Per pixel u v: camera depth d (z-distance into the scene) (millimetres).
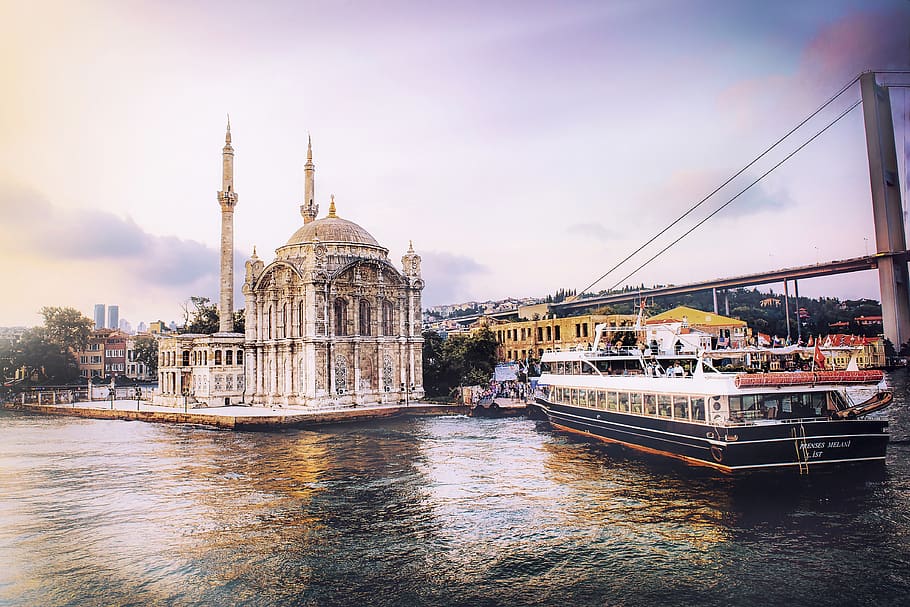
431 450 67250
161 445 76062
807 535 38094
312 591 32438
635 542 37875
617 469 55594
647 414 59062
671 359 69562
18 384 140375
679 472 53156
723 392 49656
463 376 120562
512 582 33031
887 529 38656
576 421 73062
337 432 83562
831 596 31000
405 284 111812
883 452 49719
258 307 113938
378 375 107750
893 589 31484
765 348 60219
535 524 41406
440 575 33969
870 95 117500
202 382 112438
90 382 129500
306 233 112625
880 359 110438
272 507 46594
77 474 59500
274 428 89000
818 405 51344
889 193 117750
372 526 41750
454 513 44062
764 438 48281
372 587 32750
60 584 33781
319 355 101750
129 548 38812
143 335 164000
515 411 96750
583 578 33344
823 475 49031
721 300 171500
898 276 118375
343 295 105875
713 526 39969
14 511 46906
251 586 33125
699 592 31609
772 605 30281
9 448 74688
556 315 181250
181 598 32000
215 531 41562
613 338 78500
